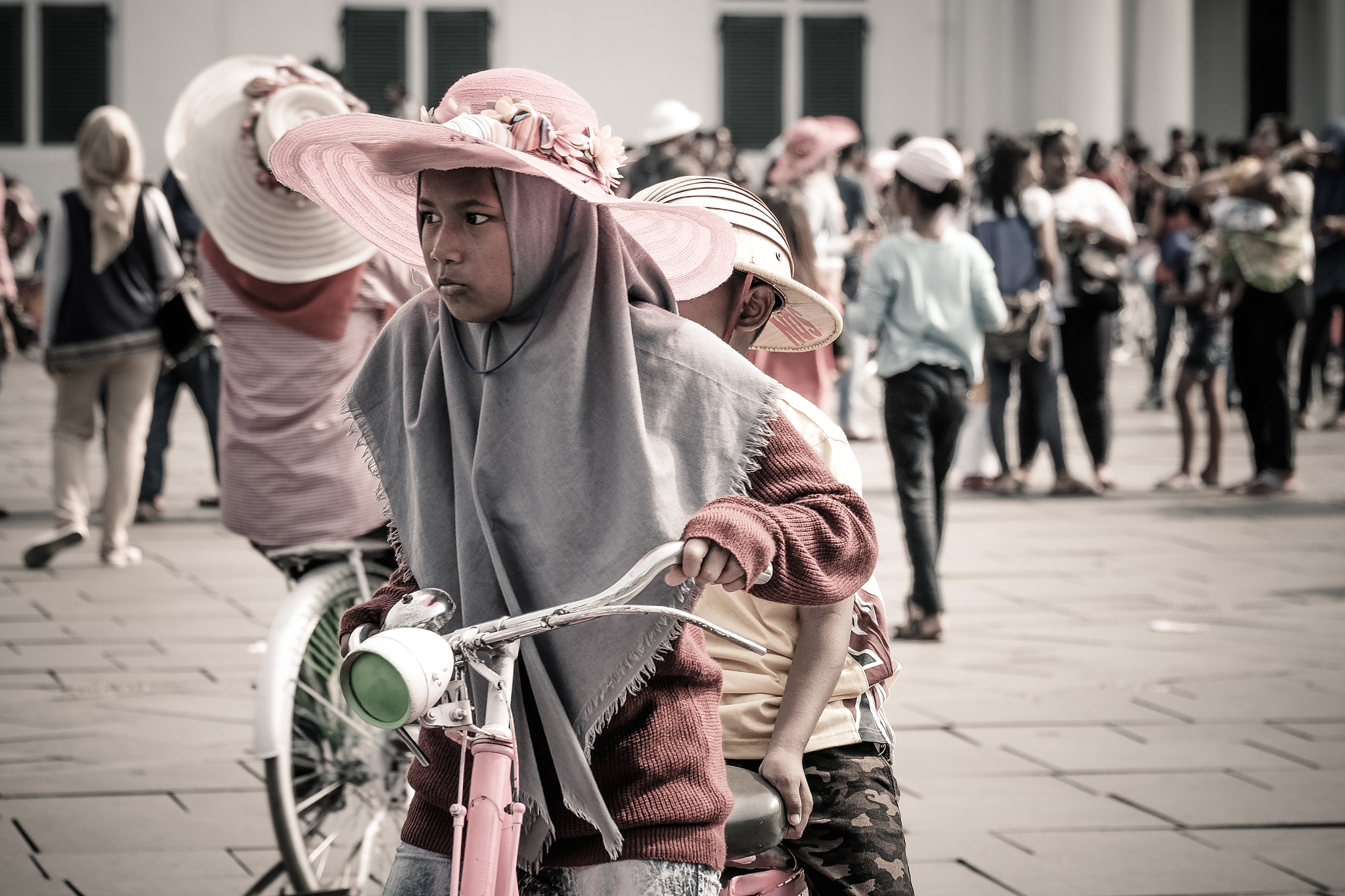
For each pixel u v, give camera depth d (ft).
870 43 164.76
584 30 162.09
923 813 30.19
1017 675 40.04
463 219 13.87
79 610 45.96
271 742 23.56
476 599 14.12
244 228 26.55
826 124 75.41
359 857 25.39
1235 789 31.58
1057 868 27.43
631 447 13.67
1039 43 160.25
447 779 14.56
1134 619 46.37
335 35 159.94
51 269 51.29
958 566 54.08
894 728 35.60
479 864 13.20
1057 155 68.95
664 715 14.14
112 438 52.54
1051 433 69.77
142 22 157.58
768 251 18.42
